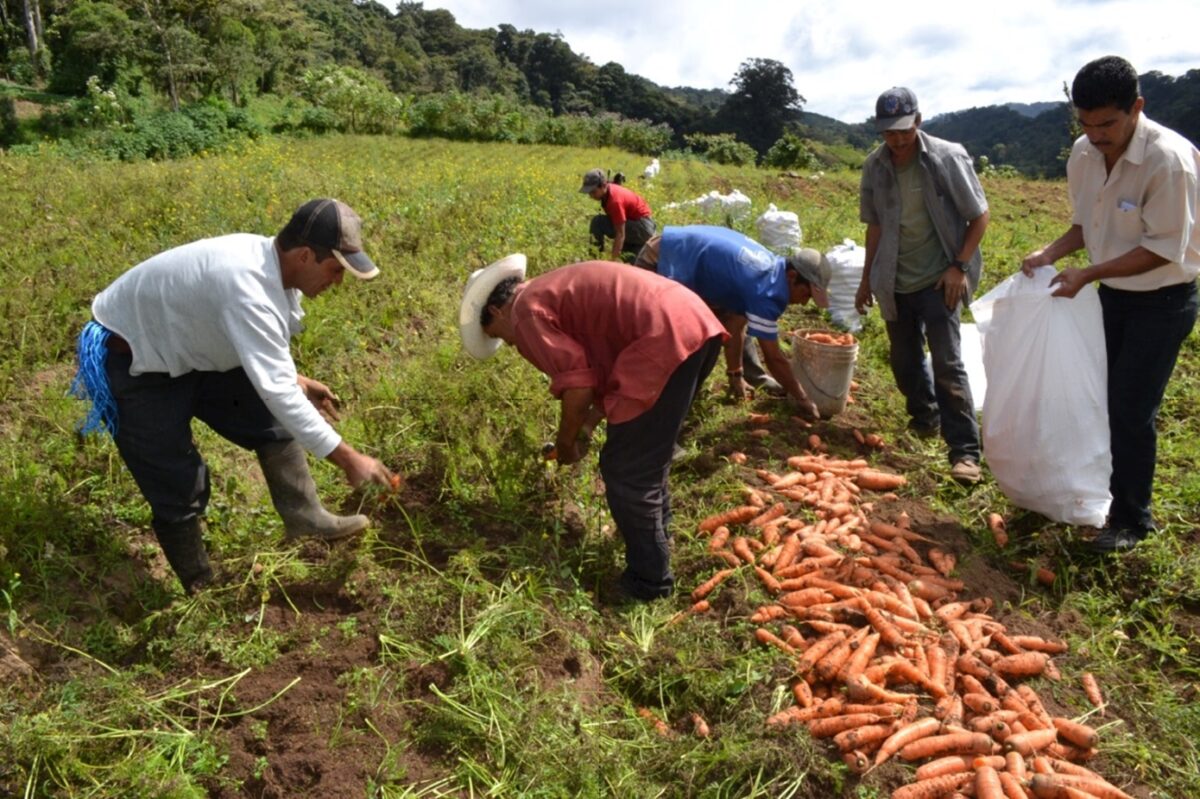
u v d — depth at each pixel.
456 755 2.79
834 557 3.79
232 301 2.96
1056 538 4.11
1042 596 3.84
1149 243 3.61
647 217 8.49
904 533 4.05
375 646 3.18
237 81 40.88
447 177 13.95
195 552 3.40
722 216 11.14
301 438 3.07
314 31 57.84
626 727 3.00
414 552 3.74
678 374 3.33
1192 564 3.91
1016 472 4.14
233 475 4.16
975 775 2.71
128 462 3.21
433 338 5.99
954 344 4.69
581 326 3.37
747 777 2.74
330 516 3.55
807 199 18.09
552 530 4.00
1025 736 2.82
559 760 2.73
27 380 4.84
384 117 38.03
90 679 2.90
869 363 6.48
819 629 3.40
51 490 3.79
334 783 2.63
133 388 3.13
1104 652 3.48
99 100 30.62
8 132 28.80
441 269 7.67
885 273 4.71
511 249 8.28
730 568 3.79
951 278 4.60
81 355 3.10
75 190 9.22
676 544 4.05
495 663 3.05
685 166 26.19
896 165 4.62
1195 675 3.44
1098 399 3.96
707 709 3.10
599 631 3.44
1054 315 3.99
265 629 3.22
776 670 3.20
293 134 35.50
